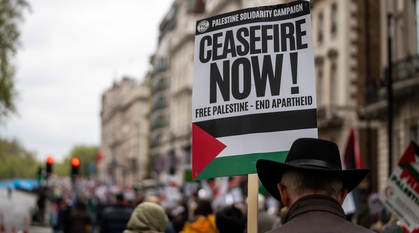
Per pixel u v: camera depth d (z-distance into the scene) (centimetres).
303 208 357
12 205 5716
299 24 539
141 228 782
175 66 8962
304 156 370
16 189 9656
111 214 1462
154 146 10131
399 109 2905
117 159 15412
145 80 12988
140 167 12675
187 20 8256
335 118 3897
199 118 558
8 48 3155
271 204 2412
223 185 2088
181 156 8244
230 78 551
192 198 1902
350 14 3891
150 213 784
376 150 3906
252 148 534
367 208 1228
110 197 4222
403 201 740
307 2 539
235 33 555
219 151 545
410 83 2644
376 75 3897
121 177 14462
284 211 758
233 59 553
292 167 363
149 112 12388
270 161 369
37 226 4003
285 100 533
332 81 4047
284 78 537
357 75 3891
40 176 2853
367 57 3894
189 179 2462
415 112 2762
